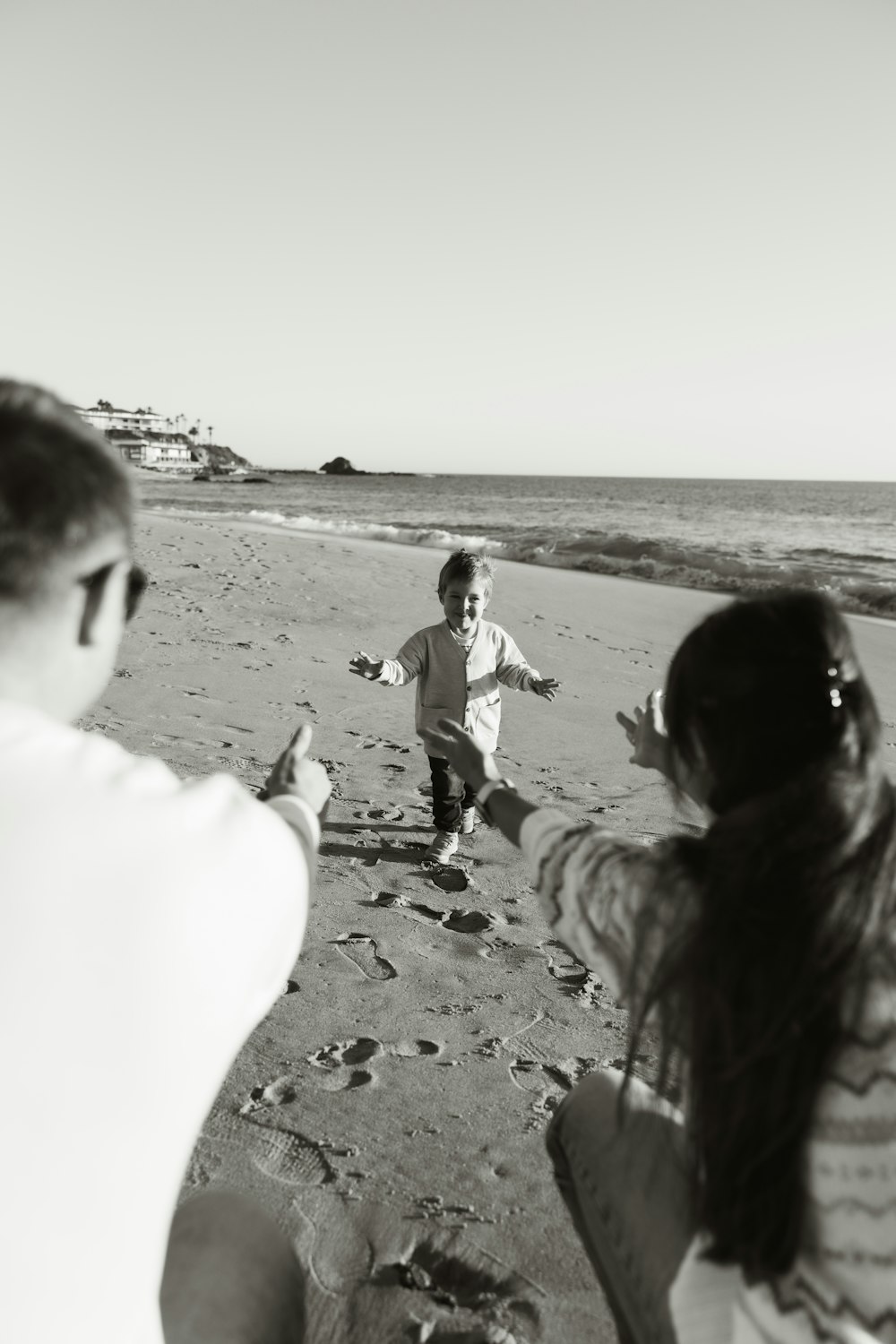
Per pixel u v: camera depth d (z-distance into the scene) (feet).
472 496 241.14
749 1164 3.47
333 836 15.38
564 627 33.60
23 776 2.94
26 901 2.79
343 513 140.15
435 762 14.52
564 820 4.73
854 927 3.44
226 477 495.00
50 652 3.15
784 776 3.84
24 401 3.18
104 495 3.11
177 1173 3.17
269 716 21.22
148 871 2.93
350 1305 6.64
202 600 33.35
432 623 31.63
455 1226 7.39
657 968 3.74
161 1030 2.91
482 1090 9.14
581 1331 6.46
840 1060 3.40
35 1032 2.77
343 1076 9.29
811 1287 3.48
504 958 11.79
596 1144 5.03
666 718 4.29
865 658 31.68
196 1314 3.94
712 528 115.44
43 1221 2.81
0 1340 2.75
